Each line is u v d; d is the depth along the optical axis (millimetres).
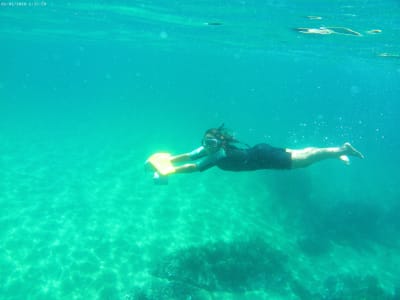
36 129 32812
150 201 17984
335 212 20422
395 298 13391
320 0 11453
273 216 18703
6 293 10742
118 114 50562
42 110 47375
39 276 11562
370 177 31031
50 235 13891
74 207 16469
